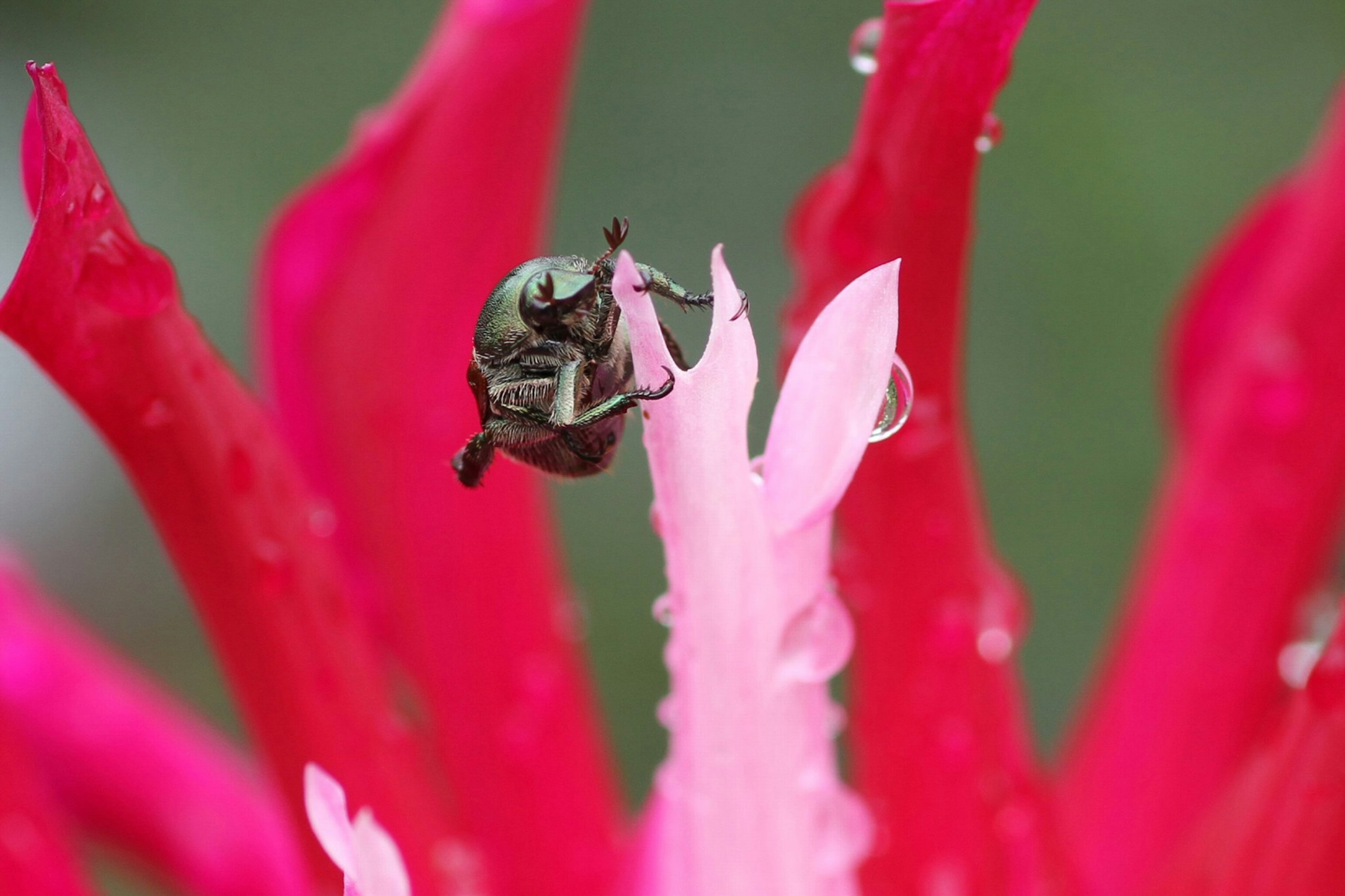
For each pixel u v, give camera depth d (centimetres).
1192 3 25
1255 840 18
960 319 18
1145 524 26
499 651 20
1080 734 22
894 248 18
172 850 21
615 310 18
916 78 18
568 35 19
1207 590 20
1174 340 21
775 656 18
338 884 19
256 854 21
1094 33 25
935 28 17
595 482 27
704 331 24
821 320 17
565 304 17
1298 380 20
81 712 21
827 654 18
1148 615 21
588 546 27
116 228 17
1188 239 25
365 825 17
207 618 19
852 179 18
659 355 17
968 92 18
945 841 19
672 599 18
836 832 18
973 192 18
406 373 20
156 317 18
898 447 19
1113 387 26
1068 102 25
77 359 18
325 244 20
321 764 19
